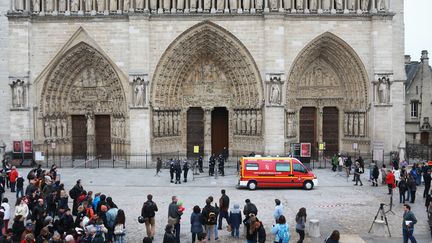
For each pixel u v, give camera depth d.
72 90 63.78
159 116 61.34
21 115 60.19
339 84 64.69
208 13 59.59
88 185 47.81
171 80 62.38
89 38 60.22
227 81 64.31
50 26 60.41
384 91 60.34
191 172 56.66
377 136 60.72
